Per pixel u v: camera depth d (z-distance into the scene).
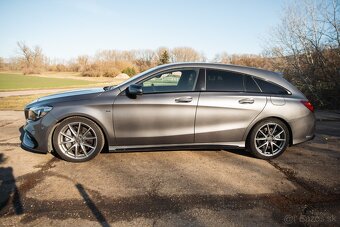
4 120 7.58
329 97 10.09
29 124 4.20
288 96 4.50
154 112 4.15
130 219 2.76
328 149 5.06
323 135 6.06
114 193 3.27
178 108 4.18
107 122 4.11
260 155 4.46
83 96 4.20
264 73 4.55
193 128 4.26
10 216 2.78
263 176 3.82
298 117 4.47
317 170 4.06
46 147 4.14
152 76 4.27
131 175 3.79
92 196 3.20
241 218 2.81
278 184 3.58
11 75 52.25
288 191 3.39
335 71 9.88
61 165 4.10
